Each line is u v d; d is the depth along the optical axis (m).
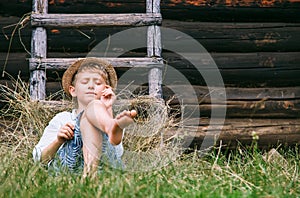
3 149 5.15
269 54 6.13
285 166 5.01
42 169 4.27
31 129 5.42
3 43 5.97
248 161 5.06
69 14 5.67
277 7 6.10
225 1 6.05
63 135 4.59
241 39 6.09
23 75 5.99
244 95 6.07
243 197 3.68
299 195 4.00
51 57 5.95
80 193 3.63
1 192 3.62
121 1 5.98
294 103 6.11
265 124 6.06
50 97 5.61
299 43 6.12
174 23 6.05
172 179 4.18
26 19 5.84
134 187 3.69
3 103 5.88
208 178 4.24
